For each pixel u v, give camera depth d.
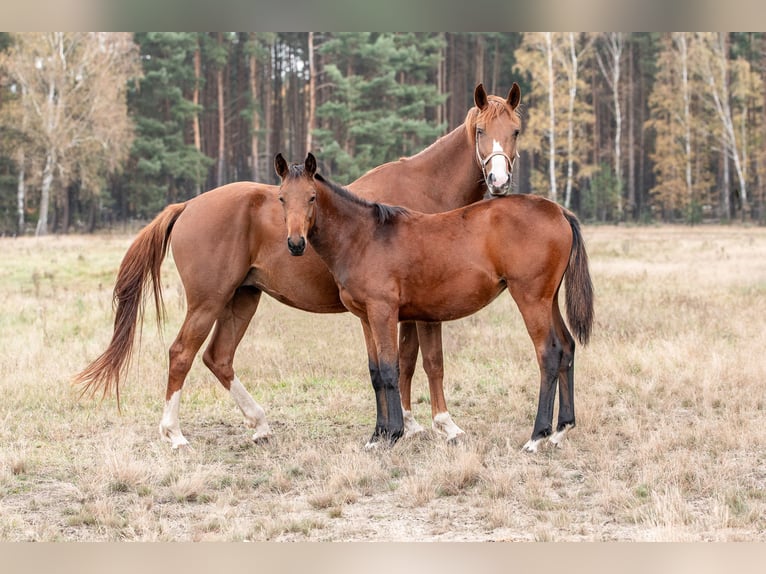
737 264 19.41
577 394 8.73
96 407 8.76
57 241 30.88
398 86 41.03
